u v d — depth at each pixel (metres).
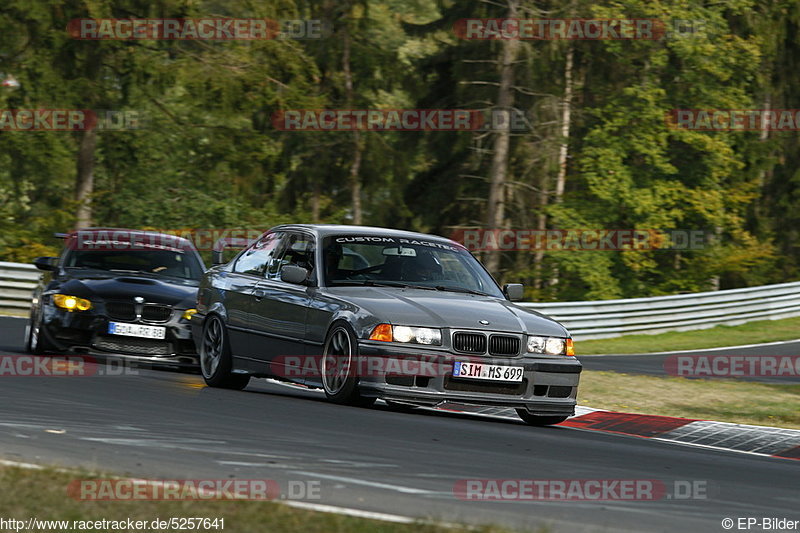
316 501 18.00
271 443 23.97
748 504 21.64
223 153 126.81
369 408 32.59
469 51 137.75
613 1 125.88
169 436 24.11
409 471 21.75
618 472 24.33
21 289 71.19
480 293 35.47
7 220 112.25
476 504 18.95
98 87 119.25
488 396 31.55
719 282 152.62
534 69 126.44
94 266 44.69
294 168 144.50
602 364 64.38
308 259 35.22
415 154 145.75
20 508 15.95
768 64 149.88
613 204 129.88
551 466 24.25
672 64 134.75
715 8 134.62
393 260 35.41
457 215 144.00
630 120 130.50
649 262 130.00
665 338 86.56
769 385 53.75
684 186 134.62
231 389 37.19
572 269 125.75
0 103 115.81
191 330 39.91
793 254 159.12
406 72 145.62
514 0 120.94
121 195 121.00
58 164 125.62
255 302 36.12
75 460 20.45
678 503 20.88
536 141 132.88
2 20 114.56
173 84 120.06
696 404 45.22
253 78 120.25
